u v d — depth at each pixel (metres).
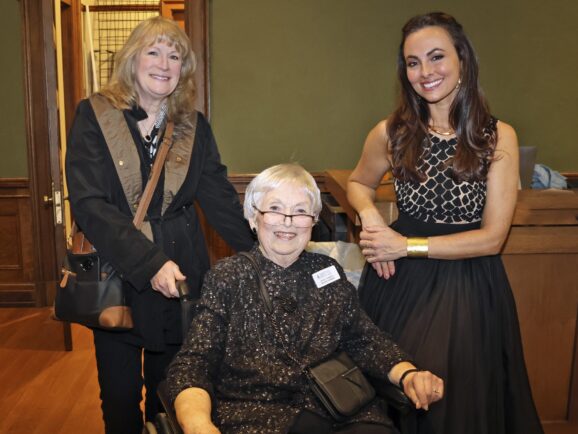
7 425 3.14
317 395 1.71
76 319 2.18
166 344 2.37
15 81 4.64
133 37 2.16
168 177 2.23
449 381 2.00
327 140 4.64
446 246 2.06
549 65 4.57
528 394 2.16
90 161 2.12
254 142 4.62
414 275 2.14
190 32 4.42
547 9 4.50
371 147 2.35
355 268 2.75
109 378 2.34
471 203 2.07
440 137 2.10
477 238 2.04
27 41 4.55
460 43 2.03
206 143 2.41
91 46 5.91
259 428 1.63
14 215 4.85
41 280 4.89
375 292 2.25
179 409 1.53
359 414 1.74
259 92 4.56
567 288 2.69
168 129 2.26
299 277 1.84
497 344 2.11
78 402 3.40
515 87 4.59
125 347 2.33
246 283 1.79
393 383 1.76
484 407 2.02
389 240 2.10
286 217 1.76
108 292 2.15
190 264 2.30
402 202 2.21
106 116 2.15
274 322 1.77
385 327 2.16
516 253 2.64
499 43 4.54
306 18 4.48
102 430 3.11
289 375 1.72
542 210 2.61
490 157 2.02
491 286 2.12
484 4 4.49
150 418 2.56
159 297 2.25
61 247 3.93
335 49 4.53
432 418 2.00
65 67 5.60
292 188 1.78
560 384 2.76
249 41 4.49
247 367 1.72
